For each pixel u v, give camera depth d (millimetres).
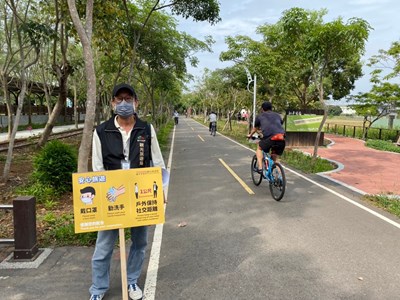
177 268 4035
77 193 2955
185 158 13180
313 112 17547
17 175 9414
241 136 23828
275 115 7461
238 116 48656
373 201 6980
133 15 13391
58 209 6348
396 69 19328
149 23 14133
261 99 25828
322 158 12969
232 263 4164
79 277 3768
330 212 6215
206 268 4035
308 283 3689
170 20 15914
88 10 5441
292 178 9312
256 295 3457
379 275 3869
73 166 7375
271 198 7207
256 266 4086
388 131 20953
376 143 17125
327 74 24078
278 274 3889
